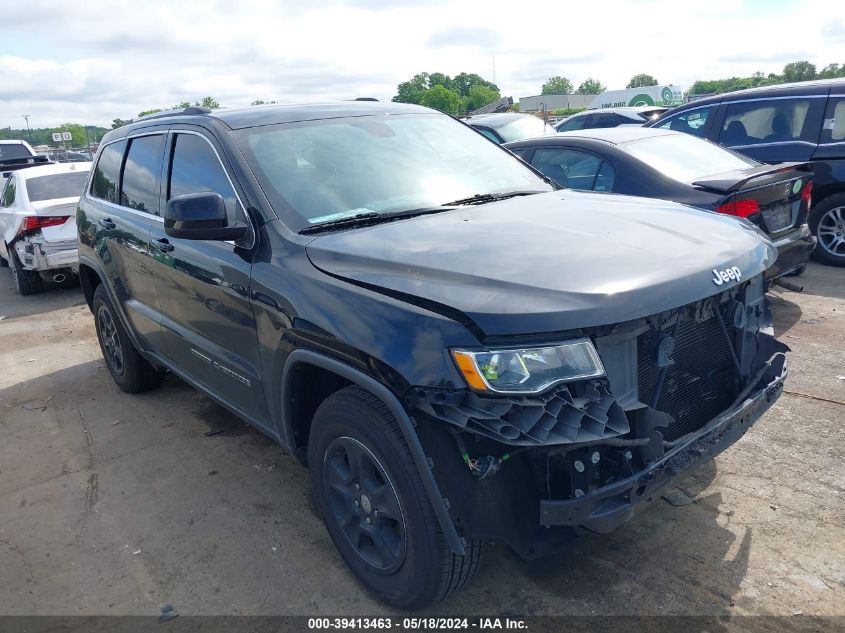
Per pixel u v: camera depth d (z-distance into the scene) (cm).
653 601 285
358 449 278
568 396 232
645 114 1413
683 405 281
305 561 328
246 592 310
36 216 889
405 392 245
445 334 238
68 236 906
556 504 239
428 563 259
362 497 286
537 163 655
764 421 425
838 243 764
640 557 311
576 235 290
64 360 659
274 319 305
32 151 1917
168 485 407
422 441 247
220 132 364
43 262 900
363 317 262
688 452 262
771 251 319
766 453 388
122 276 478
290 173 344
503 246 279
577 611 282
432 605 278
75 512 387
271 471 415
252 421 364
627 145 607
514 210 337
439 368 236
